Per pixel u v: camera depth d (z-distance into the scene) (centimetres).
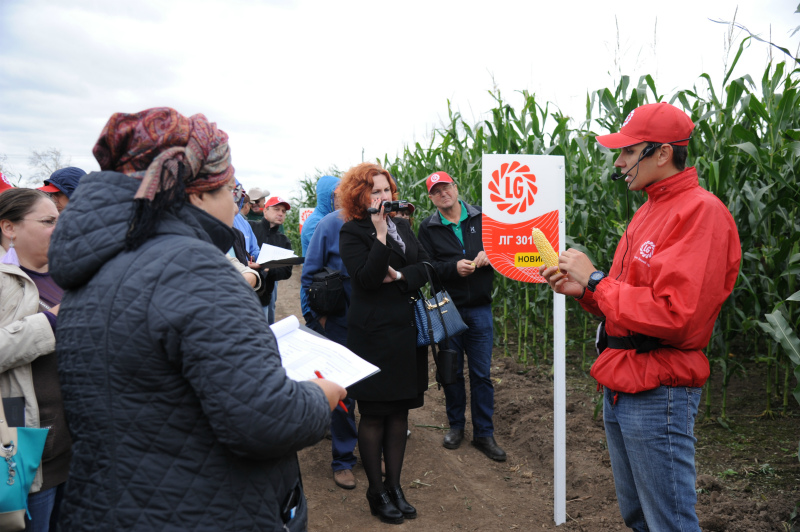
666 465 193
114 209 112
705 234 176
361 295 286
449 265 375
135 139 116
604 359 204
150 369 104
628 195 421
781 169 385
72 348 111
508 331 688
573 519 296
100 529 105
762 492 295
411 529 294
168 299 103
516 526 294
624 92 444
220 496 109
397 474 305
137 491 104
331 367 145
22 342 171
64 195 262
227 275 111
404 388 283
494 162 299
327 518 305
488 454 384
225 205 132
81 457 110
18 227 194
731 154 379
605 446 371
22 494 167
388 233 294
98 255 110
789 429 370
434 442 412
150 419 105
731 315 391
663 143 188
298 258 292
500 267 303
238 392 101
